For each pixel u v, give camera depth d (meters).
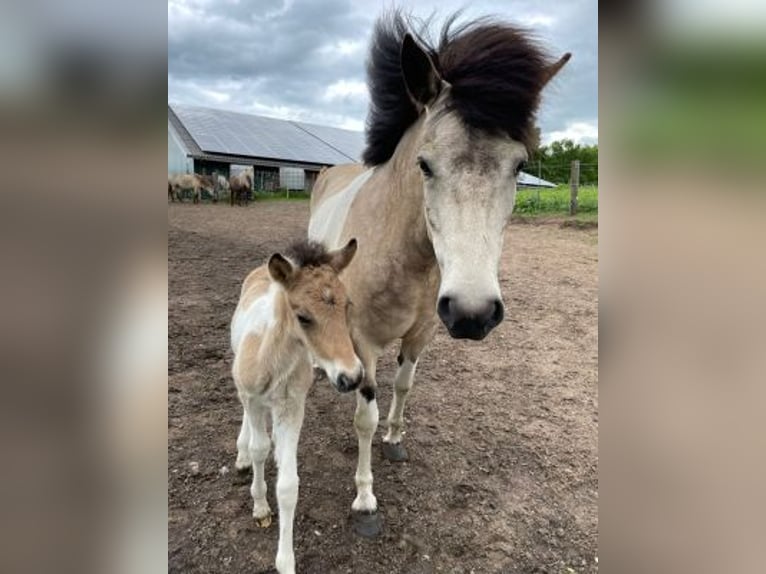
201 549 2.66
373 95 3.25
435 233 2.31
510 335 5.97
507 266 9.28
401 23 3.08
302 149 38.75
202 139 33.28
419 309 2.94
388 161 3.18
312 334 2.47
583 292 7.75
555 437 3.89
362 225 3.07
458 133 2.24
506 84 2.24
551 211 16.25
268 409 2.93
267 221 15.78
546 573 2.65
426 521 2.97
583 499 3.22
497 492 3.25
